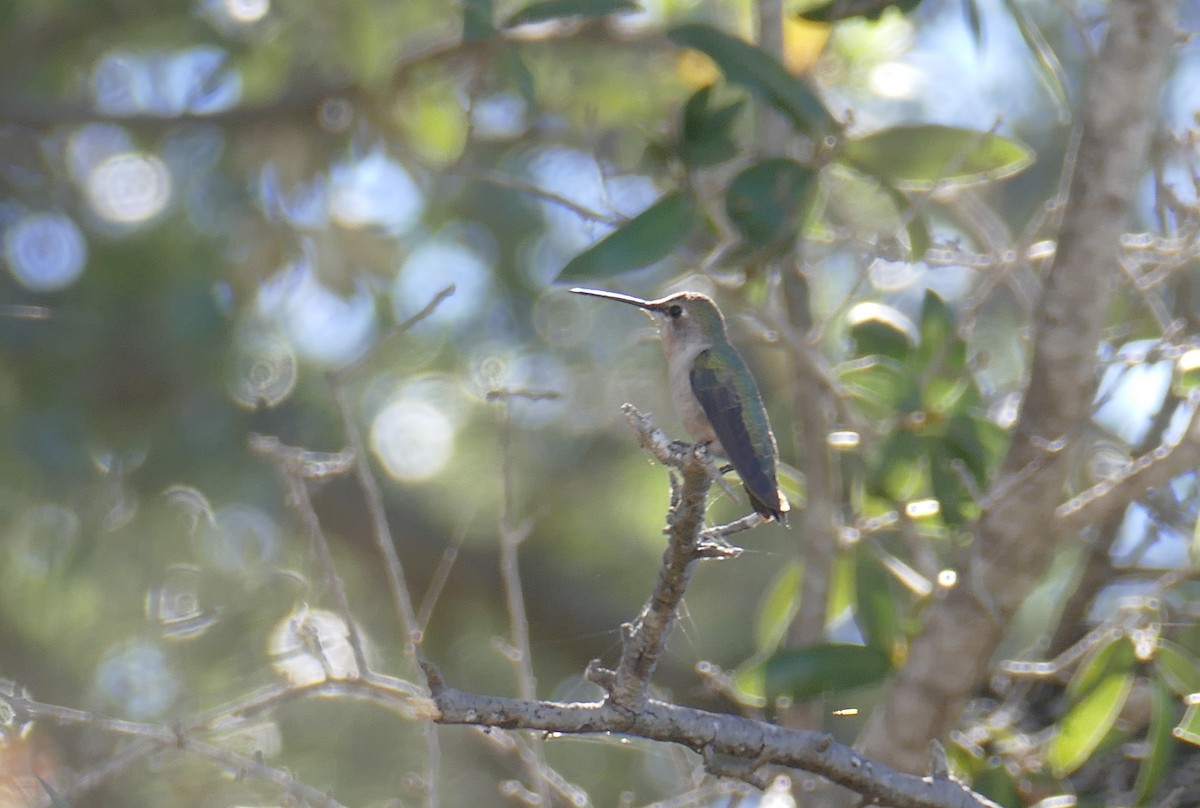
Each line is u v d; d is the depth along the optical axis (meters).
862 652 8.46
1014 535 8.20
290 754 11.27
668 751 10.20
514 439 13.91
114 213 14.15
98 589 12.37
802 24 10.27
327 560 7.36
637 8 8.99
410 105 13.43
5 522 13.02
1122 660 8.10
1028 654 10.41
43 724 10.19
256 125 13.76
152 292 13.83
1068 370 8.21
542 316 14.45
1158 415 9.63
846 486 11.23
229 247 13.63
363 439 13.84
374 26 12.18
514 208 14.30
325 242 13.30
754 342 9.20
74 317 13.62
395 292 14.13
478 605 13.84
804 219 8.34
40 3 14.30
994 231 11.38
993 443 8.78
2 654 12.05
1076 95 13.74
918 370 9.05
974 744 8.94
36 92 15.05
